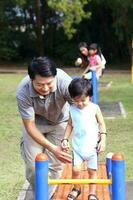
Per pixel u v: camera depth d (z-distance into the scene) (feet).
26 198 21.58
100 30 120.37
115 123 39.09
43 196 14.23
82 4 99.76
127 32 108.99
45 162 14.21
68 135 18.22
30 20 126.00
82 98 17.57
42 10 123.24
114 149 30.32
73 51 118.83
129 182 23.18
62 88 17.11
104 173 21.86
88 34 120.88
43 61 15.81
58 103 17.46
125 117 41.91
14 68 108.27
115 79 79.66
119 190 14.14
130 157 28.22
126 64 116.98
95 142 18.17
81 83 17.40
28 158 18.20
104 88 66.18
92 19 118.93
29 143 18.12
